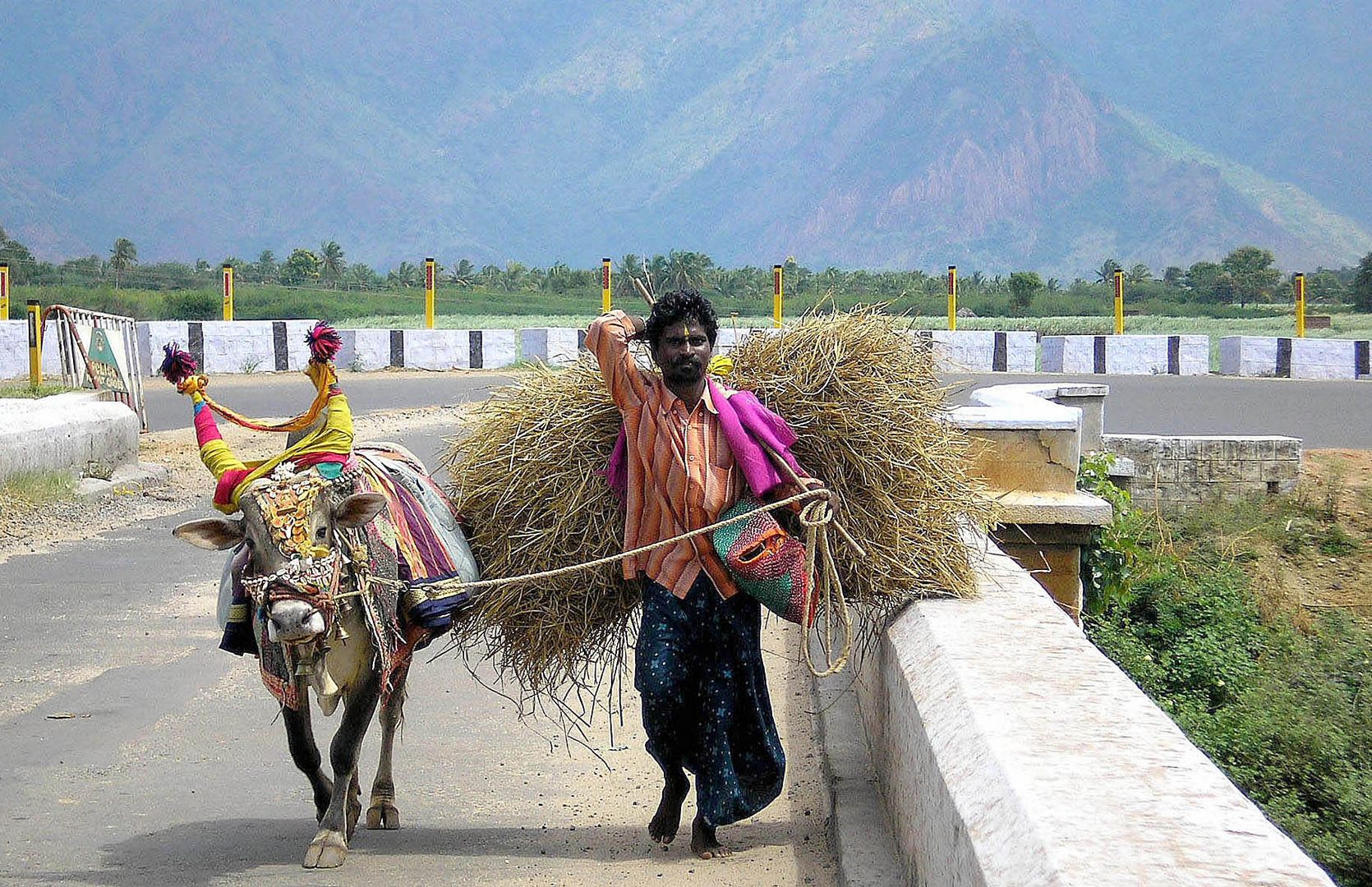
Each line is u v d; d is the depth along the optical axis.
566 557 6.16
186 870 5.62
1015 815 3.34
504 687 8.58
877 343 6.23
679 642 5.64
